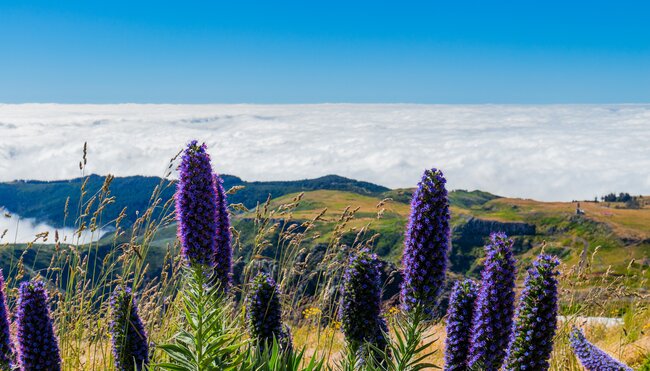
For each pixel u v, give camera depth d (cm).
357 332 205
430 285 187
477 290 194
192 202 185
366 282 205
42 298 187
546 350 181
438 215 185
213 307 187
